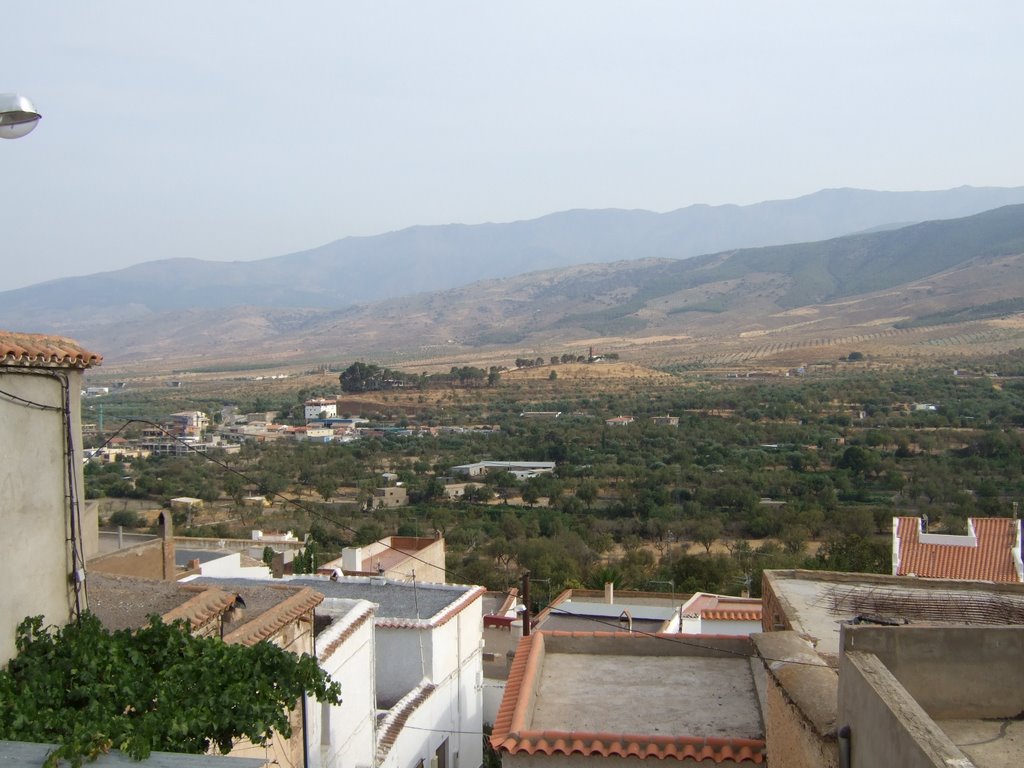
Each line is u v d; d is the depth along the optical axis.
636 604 39.91
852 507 76.50
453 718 23.11
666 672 15.09
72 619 11.16
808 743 9.16
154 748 9.42
